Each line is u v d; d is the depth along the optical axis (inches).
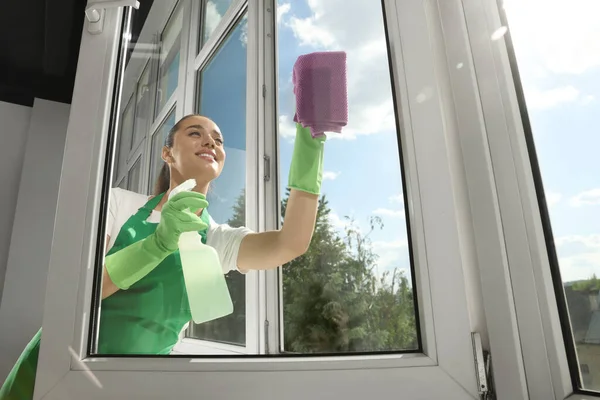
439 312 26.9
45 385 24.3
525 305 27.2
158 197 39.1
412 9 33.2
